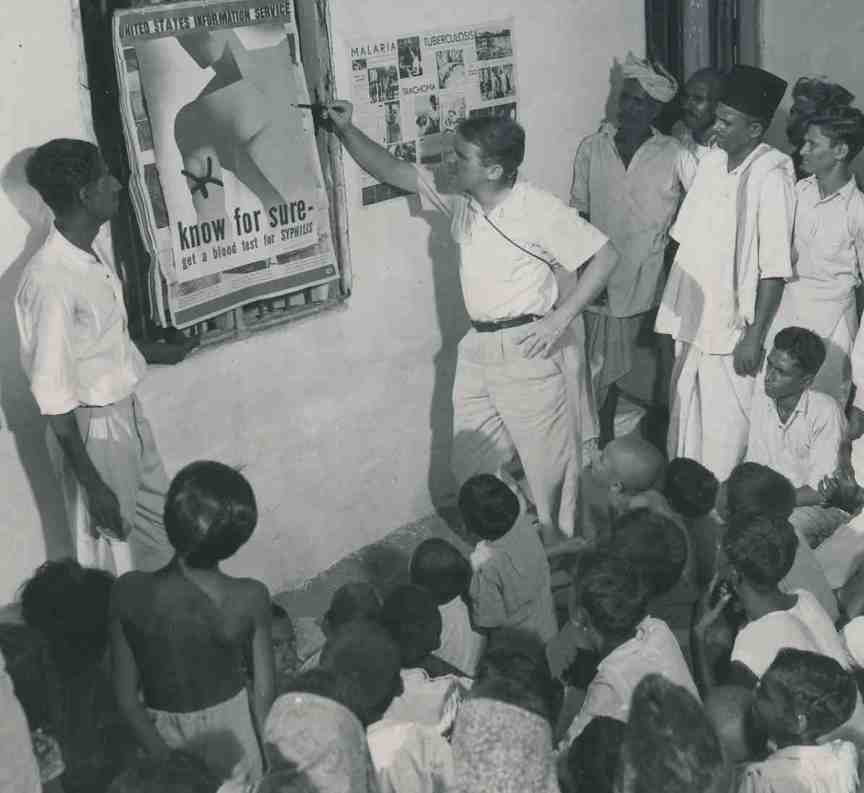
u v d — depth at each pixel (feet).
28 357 12.67
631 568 11.33
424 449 18.88
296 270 16.12
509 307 16.24
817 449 16.79
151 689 10.61
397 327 18.04
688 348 18.63
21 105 13.03
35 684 10.92
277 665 12.84
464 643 14.14
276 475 16.62
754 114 17.26
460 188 16.65
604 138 20.06
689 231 18.16
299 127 15.87
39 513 14.03
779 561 12.01
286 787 8.36
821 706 10.11
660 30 21.63
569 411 17.08
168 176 14.30
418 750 10.40
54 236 12.64
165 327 14.87
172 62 14.23
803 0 22.67
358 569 17.65
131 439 13.48
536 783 8.54
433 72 17.76
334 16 16.24
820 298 19.24
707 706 11.25
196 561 10.32
